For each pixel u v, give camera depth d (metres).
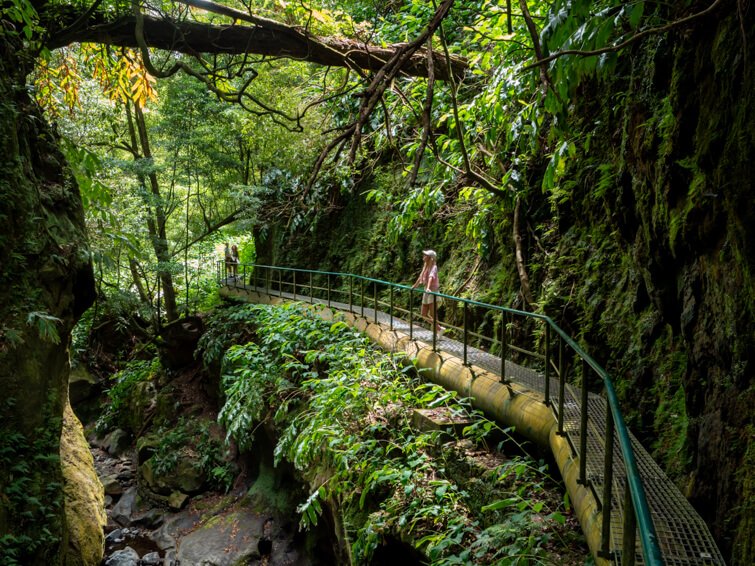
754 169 3.00
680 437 4.42
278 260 19.53
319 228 18.52
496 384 6.54
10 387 5.97
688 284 4.06
